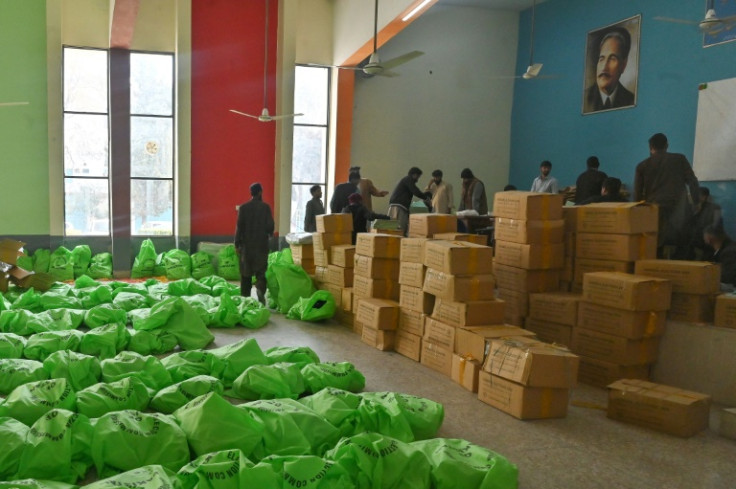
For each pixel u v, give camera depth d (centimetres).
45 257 918
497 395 380
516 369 364
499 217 525
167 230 1027
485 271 448
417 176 868
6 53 928
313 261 733
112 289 685
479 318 435
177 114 973
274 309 702
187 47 966
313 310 625
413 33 1125
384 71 560
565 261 507
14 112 939
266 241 716
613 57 945
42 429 256
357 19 944
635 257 461
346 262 622
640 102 895
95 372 368
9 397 301
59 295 602
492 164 1189
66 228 984
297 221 1086
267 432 278
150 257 942
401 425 300
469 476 253
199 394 337
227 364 395
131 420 270
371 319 522
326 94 1082
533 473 291
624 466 303
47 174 959
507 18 1172
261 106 1047
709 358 409
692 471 299
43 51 942
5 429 254
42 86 947
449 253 439
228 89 1030
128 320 580
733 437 343
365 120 1115
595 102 984
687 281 425
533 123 1131
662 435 348
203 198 1030
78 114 969
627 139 920
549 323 476
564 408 371
